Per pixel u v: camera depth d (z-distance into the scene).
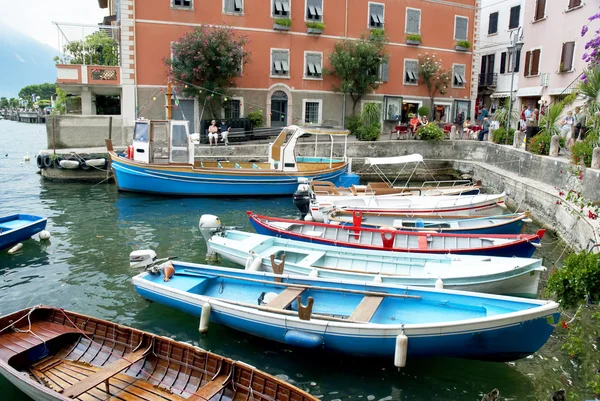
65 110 28.52
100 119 24.55
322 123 29.06
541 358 7.54
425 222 14.05
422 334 6.83
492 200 16.30
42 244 12.86
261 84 27.55
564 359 7.50
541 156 17.67
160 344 6.72
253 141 25.08
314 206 15.72
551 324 6.71
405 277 9.06
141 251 10.14
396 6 30.05
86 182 21.78
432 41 31.28
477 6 32.12
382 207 15.80
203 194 19.64
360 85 28.39
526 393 6.75
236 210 17.83
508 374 7.21
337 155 25.62
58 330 7.30
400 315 7.84
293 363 7.52
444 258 10.11
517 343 6.85
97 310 9.07
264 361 7.57
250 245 10.91
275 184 20.25
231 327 7.99
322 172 20.67
